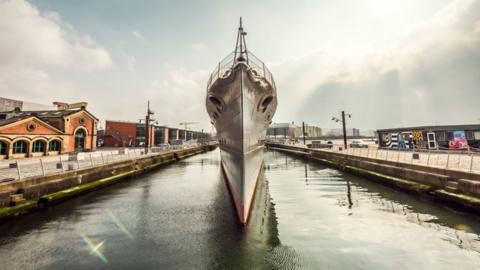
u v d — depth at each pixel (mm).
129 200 12023
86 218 9242
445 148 21578
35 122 23328
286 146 50469
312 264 5660
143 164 22703
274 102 13664
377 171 15977
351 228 7797
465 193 9336
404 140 25000
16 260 6125
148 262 5938
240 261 5871
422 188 11344
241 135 8984
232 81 9562
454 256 5871
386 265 5551
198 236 7422
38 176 10930
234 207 10641
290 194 12797
